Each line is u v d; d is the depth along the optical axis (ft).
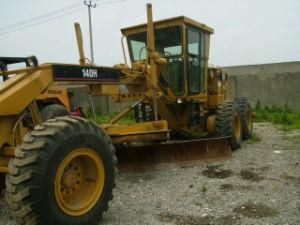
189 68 23.75
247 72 60.90
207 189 16.15
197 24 24.34
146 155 19.61
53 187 11.04
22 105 12.91
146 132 18.79
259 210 13.47
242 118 27.84
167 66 23.52
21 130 13.67
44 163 10.81
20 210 10.65
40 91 13.38
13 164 10.83
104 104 52.70
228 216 13.08
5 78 14.47
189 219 12.98
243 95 58.65
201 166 20.24
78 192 12.34
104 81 16.53
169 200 14.97
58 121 11.78
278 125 39.37
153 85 19.17
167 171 19.39
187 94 23.49
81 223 11.84
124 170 19.08
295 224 12.16
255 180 17.21
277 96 56.49
